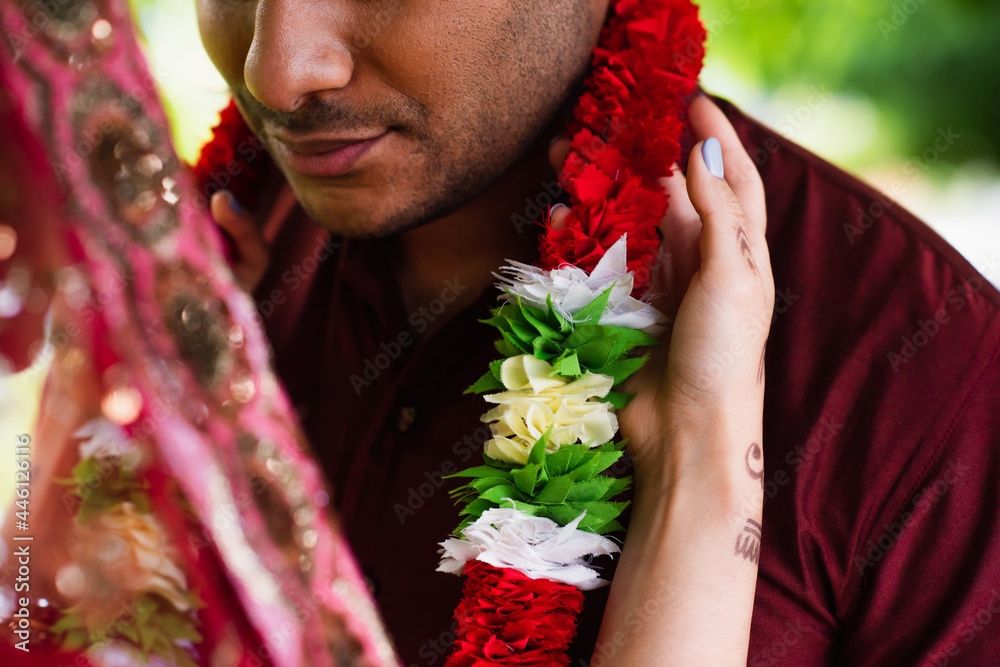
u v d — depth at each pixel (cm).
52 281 135
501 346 86
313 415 119
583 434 81
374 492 104
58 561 123
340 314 116
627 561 83
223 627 125
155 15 209
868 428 85
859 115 339
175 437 130
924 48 315
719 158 85
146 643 121
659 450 85
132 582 124
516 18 82
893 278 90
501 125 87
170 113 166
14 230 135
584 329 81
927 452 84
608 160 89
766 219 96
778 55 329
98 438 131
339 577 116
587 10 90
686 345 82
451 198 90
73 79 134
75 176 136
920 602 83
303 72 77
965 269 90
